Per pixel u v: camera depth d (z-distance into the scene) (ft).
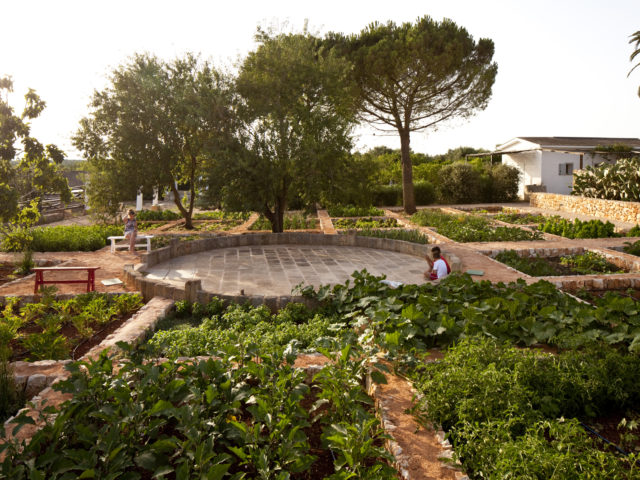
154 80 58.95
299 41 53.67
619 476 9.36
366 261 41.04
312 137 51.08
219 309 26.50
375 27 75.77
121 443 10.05
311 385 15.23
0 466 9.68
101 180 64.49
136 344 20.22
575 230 51.52
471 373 12.59
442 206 100.53
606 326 18.35
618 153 99.25
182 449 10.15
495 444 10.09
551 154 104.94
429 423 12.04
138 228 66.03
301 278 34.60
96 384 11.66
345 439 10.02
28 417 10.57
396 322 17.89
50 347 18.93
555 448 9.95
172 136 60.23
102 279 34.17
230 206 52.90
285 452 9.95
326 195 54.24
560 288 30.89
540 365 14.06
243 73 53.72
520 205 97.55
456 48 69.21
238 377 13.30
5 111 43.37
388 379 14.79
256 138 53.31
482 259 39.24
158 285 28.68
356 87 72.59
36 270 29.14
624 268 37.86
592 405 13.16
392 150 158.40
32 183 46.32
